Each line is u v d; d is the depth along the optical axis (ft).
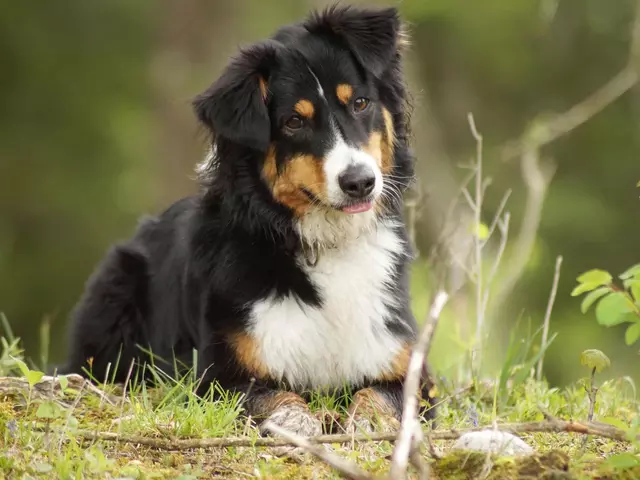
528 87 98.12
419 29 98.94
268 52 31.27
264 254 31.04
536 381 35.55
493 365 41.16
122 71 102.22
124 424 26.63
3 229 96.22
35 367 36.91
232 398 28.84
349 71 31.45
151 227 37.86
